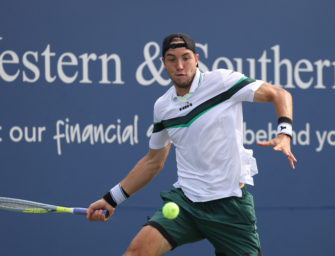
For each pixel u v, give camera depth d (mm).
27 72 20609
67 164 20781
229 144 12867
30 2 20656
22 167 20484
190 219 13367
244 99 12938
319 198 22500
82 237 20797
